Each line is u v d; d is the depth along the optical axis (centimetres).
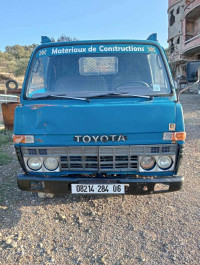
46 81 365
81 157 308
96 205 382
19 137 311
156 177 316
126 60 362
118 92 340
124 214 359
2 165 557
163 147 303
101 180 314
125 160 307
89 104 309
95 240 308
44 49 371
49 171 318
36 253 287
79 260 276
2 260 276
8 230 327
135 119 298
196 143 714
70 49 368
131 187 315
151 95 325
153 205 381
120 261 273
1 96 859
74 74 363
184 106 1460
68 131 303
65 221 346
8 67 4444
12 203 390
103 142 301
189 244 296
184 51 2620
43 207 379
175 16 3162
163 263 269
